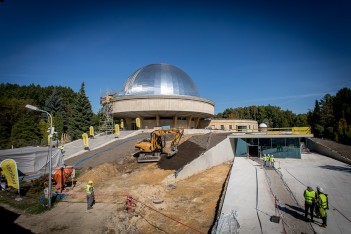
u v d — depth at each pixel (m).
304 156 34.81
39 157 28.11
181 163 25.27
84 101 62.34
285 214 13.75
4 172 18.73
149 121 53.38
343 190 18.06
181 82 53.25
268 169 25.47
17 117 65.06
